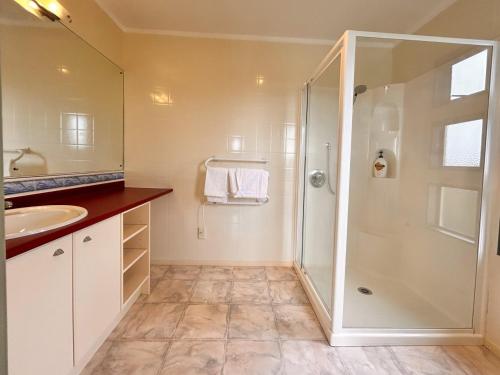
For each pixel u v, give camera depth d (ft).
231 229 8.27
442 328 5.07
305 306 6.11
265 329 5.24
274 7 6.50
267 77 7.91
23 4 4.52
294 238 8.30
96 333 4.22
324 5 6.38
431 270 6.04
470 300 5.13
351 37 4.69
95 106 6.55
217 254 8.32
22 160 4.60
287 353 4.62
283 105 7.97
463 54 5.24
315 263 6.72
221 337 4.98
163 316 5.59
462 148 5.34
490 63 4.83
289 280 7.42
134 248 6.46
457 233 5.44
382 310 5.65
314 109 7.06
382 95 6.68
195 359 4.42
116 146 7.50
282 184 8.18
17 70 4.46
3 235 1.80
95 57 6.45
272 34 7.71
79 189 6.07
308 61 7.92
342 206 4.83
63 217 4.18
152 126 7.86
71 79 5.71
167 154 7.94
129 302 5.81
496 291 4.77
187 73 7.80
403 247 6.86
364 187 6.64
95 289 4.16
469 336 4.95
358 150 6.57
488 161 4.88
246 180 7.67
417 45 5.57
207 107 7.89
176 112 7.86
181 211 8.14
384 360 4.52
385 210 6.80
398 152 6.93
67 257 3.45
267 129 8.01
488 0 5.09
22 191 4.61
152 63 7.73
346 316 5.39
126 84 7.73
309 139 7.49
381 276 6.76
